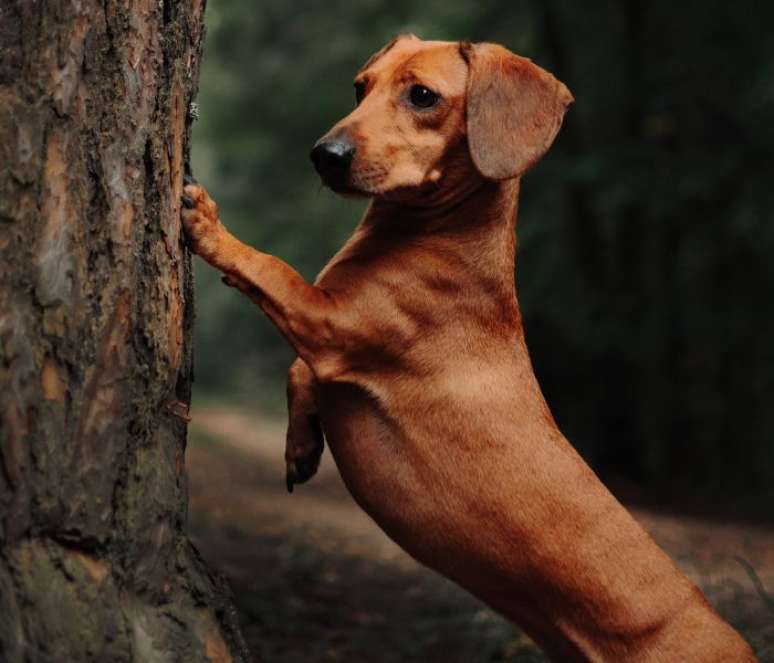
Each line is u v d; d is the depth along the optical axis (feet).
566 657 12.17
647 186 44.50
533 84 12.23
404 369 12.00
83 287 9.35
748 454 46.14
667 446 47.42
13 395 8.89
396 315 11.91
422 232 12.31
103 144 9.58
